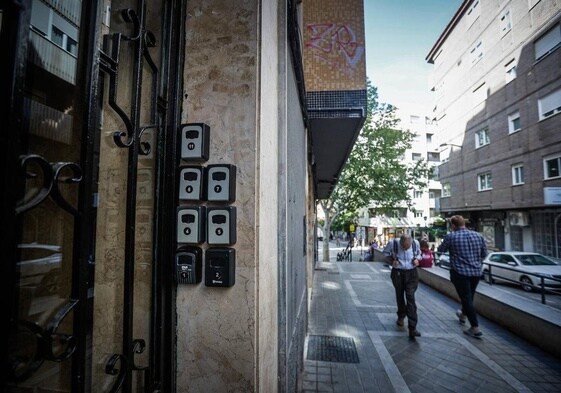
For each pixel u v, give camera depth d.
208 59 1.55
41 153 0.90
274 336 1.97
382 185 19.70
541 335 4.22
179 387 1.44
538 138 16.72
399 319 5.23
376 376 3.52
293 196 3.14
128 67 1.28
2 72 0.72
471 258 4.70
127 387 1.09
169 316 1.42
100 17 0.99
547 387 3.29
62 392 0.97
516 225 19.33
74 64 0.96
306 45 5.35
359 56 5.30
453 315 5.84
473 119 22.84
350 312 6.19
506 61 19.19
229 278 1.40
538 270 10.20
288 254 2.56
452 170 26.00
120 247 1.28
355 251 36.62
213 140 1.51
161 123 1.44
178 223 1.46
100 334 1.22
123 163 1.29
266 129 1.73
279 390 2.13
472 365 3.78
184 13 1.59
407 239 4.94
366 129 19.03
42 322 0.89
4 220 0.71
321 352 4.18
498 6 19.91
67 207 0.85
